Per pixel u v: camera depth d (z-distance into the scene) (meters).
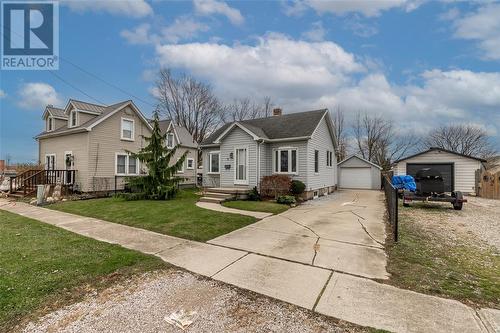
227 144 14.92
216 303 3.13
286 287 3.56
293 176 13.91
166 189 12.81
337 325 2.71
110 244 5.51
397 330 2.63
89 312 2.92
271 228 7.01
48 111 19.11
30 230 6.77
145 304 3.11
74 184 15.76
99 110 18.11
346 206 11.32
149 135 19.67
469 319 2.82
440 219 8.71
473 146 35.25
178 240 5.88
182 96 35.59
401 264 4.44
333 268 4.24
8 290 3.35
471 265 4.52
